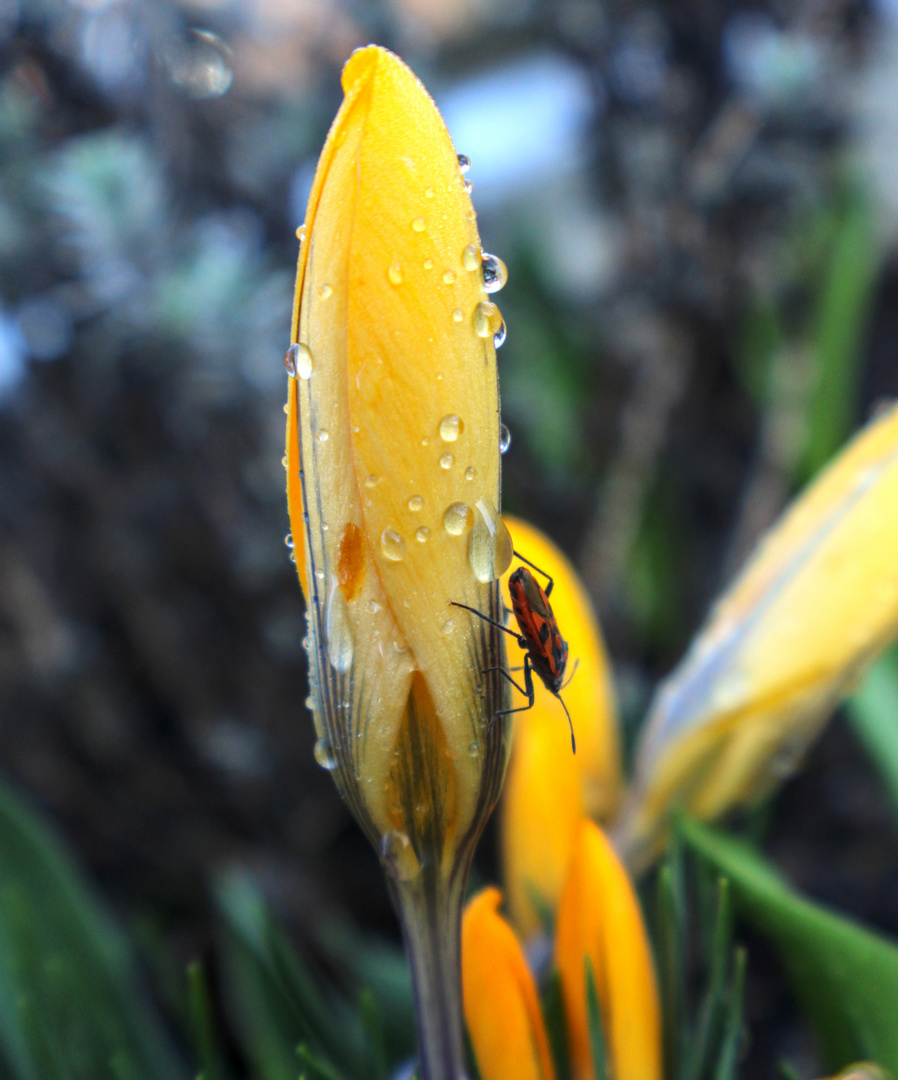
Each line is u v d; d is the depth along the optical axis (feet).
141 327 0.62
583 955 0.41
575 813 0.46
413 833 0.36
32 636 0.73
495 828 0.81
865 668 0.48
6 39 0.65
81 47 0.67
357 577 0.35
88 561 0.76
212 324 0.63
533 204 1.32
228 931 0.65
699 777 0.49
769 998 0.78
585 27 0.93
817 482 0.49
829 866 0.88
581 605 0.49
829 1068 0.46
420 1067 0.38
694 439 0.99
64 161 0.62
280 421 0.70
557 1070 0.42
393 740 0.36
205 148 0.70
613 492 0.92
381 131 0.33
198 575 0.76
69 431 0.71
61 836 0.77
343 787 0.37
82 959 0.52
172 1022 0.71
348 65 0.34
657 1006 0.41
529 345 0.99
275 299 0.69
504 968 0.39
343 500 0.35
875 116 1.15
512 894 0.47
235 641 0.77
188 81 0.69
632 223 0.95
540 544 0.48
